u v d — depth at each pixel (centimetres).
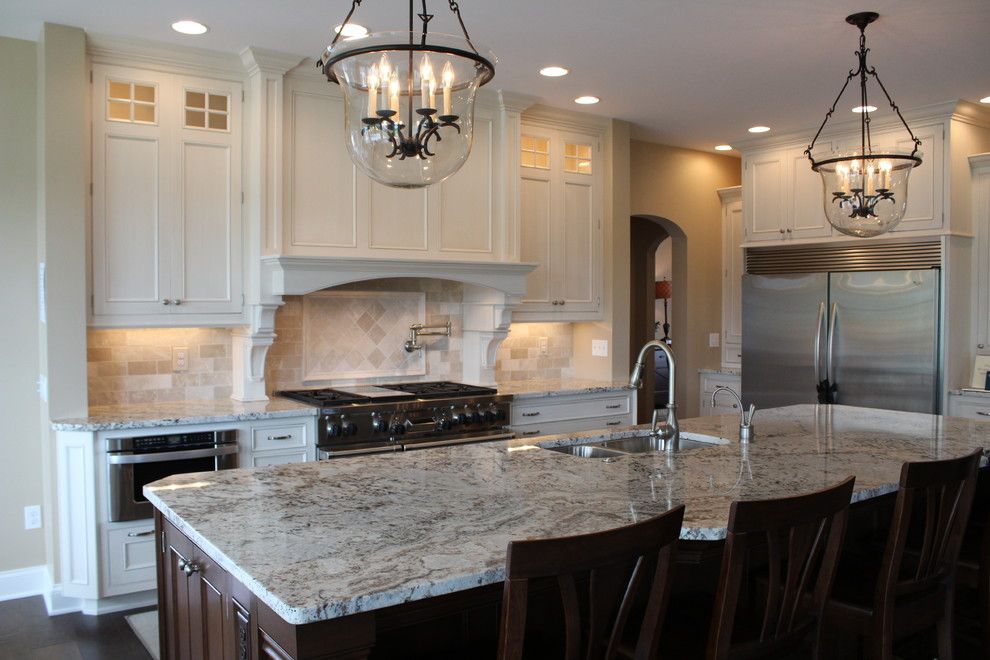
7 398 385
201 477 243
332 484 232
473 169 473
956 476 222
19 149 384
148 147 383
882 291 517
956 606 313
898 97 478
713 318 662
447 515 197
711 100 488
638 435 333
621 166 548
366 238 435
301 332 458
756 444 303
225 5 334
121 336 406
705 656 175
